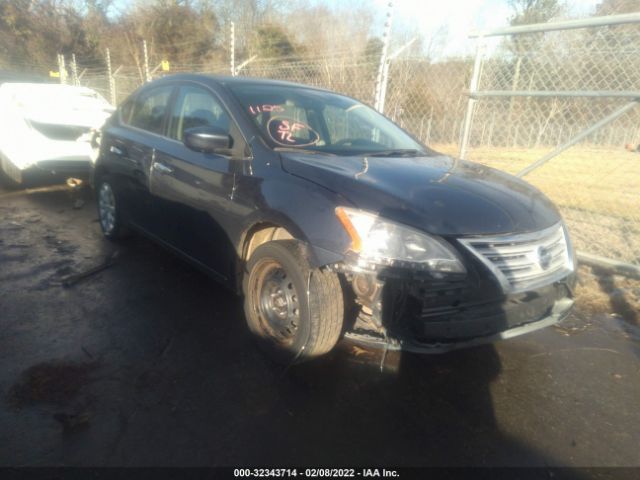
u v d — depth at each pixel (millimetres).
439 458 2389
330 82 8156
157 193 4062
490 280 2600
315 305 2730
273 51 19938
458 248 2551
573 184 8555
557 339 3629
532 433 2600
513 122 6203
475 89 5387
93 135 5352
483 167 3814
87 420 2480
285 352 2953
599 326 3863
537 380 3088
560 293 3051
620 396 2969
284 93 3957
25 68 27297
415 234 2523
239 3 25031
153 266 4508
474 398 2865
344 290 2848
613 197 7824
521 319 2791
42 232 5289
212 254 3570
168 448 2340
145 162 4184
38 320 3422
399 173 3104
